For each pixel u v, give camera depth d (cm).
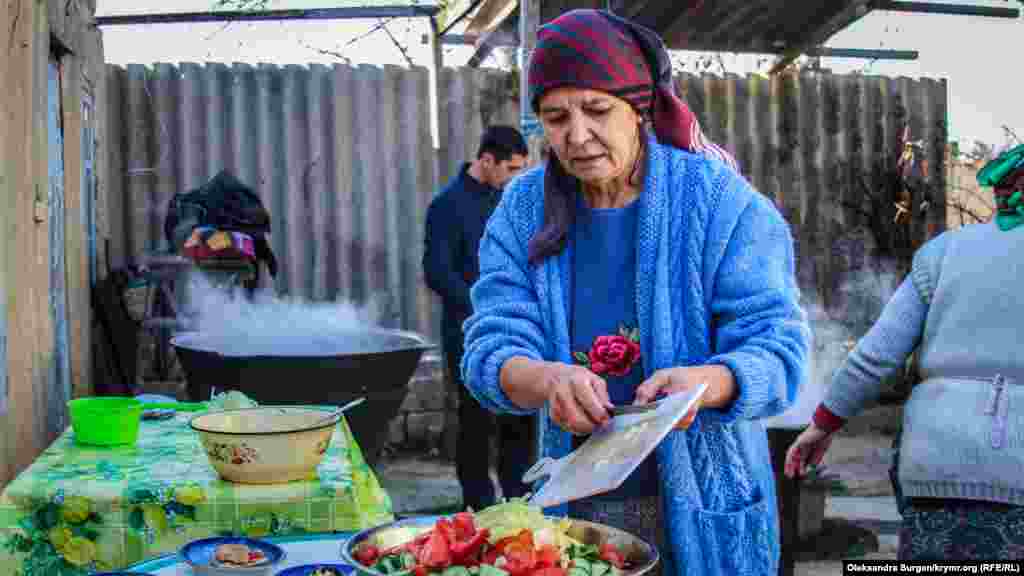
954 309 235
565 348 189
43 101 432
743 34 802
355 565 139
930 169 835
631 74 177
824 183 825
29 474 242
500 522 147
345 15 699
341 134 736
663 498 183
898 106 830
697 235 183
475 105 752
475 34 816
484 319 194
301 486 231
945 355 234
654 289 184
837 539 470
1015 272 228
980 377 229
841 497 583
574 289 193
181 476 239
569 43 176
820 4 736
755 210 184
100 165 634
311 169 735
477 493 502
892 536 496
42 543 226
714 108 812
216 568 172
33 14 412
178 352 425
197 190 620
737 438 183
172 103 714
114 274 595
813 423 263
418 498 581
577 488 141
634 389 188
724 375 167
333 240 738
